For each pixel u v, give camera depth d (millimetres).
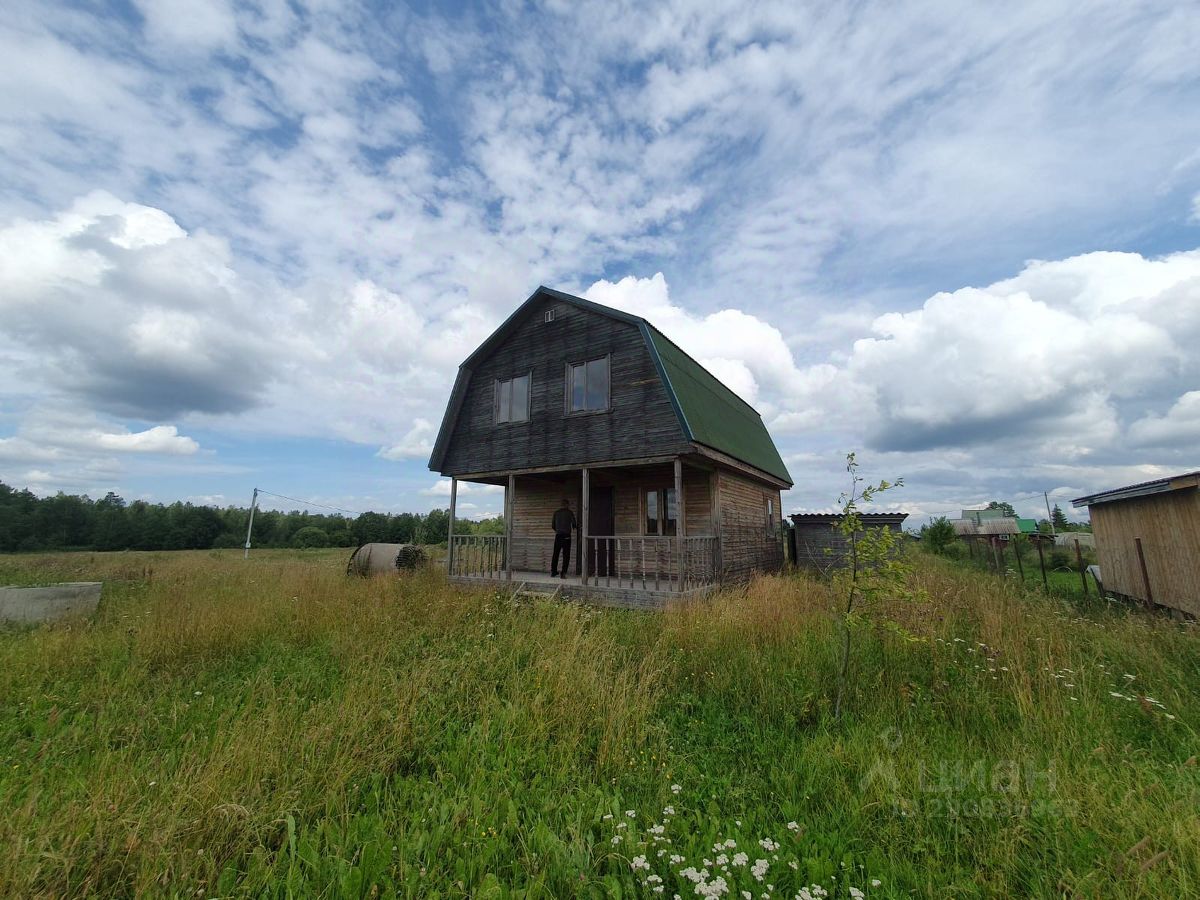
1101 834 2859
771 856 2799
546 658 6086
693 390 12773
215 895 2559
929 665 5840
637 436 11453
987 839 2920
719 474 13242
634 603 10531
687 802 3570
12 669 6039
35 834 2766
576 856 2852
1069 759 3775
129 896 2580
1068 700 4652
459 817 3266
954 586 10195
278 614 8922
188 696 5527
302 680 5863
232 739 4039
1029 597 9531
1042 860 2775
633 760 4000
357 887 2607
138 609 9984
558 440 12781
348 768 3674
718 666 5992
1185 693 4859
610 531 15102
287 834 3027
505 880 2791
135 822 2951
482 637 7480
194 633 7344
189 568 19281
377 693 4988
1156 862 2561
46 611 10039
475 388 15031
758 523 16828
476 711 4961
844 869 2748
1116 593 11883
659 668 5926
